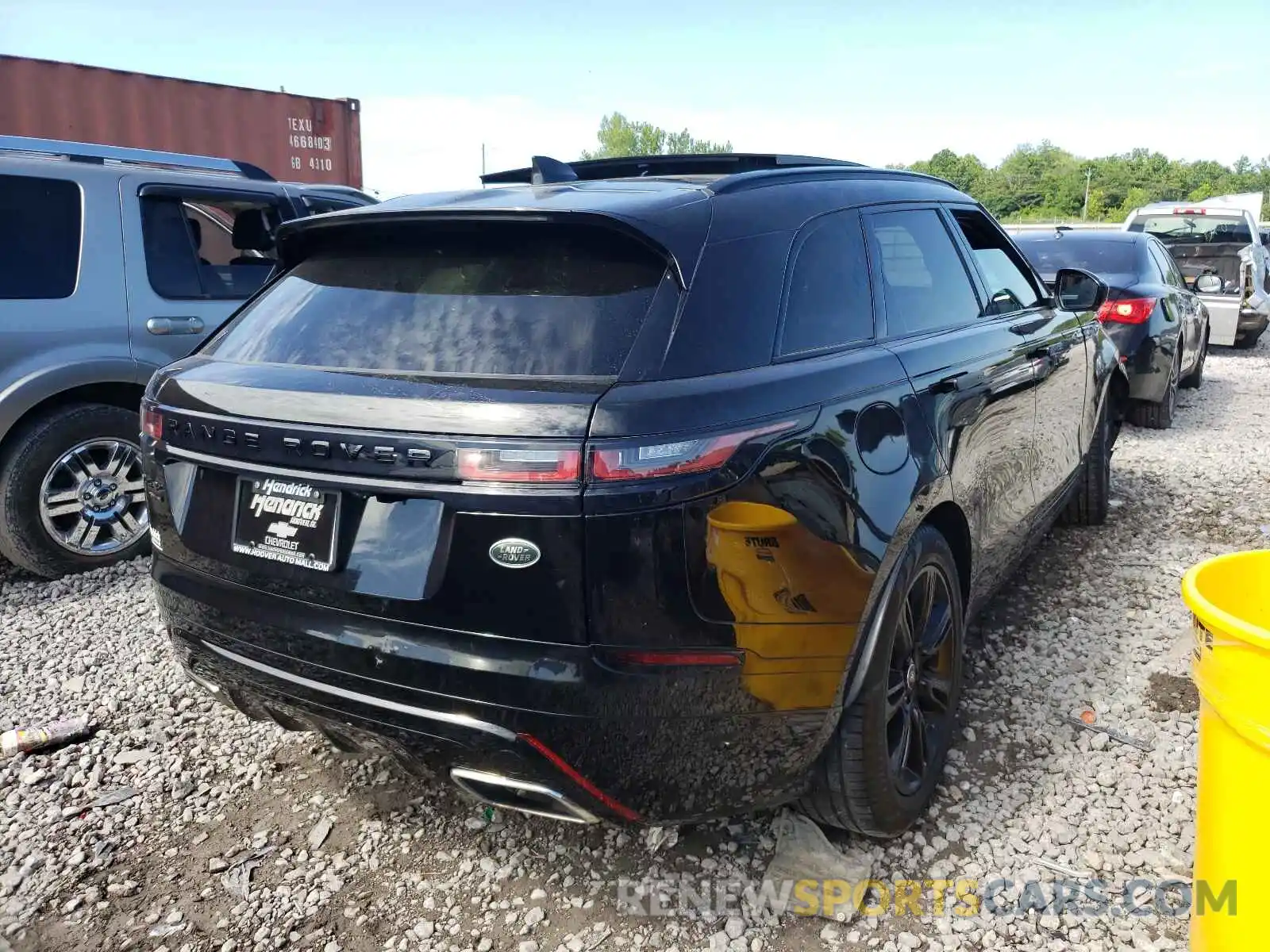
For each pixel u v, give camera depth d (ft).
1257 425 26.91
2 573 16.34
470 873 8.66
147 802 9.82
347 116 33.91
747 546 6.84
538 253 7.68
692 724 6.90
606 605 6.52
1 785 10.12
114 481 16.17
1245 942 5.44
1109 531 17.30
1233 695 5.26
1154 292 25.02
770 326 7.68
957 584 9.68
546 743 6.71
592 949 7.73
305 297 8.61
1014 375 11.30
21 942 7.89
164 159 17.24
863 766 7.99
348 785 10.04
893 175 11.06
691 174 9.70
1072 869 8.45
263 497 7.64
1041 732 10.58
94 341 15.56
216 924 8.09
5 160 15.01
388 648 7.01
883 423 8.21
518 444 6.47
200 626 8.25
